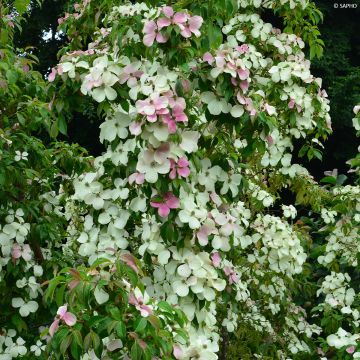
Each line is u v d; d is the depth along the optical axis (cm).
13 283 292
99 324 167
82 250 249
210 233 227
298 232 371
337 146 752
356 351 246
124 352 180
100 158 255
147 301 183
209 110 231
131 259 177
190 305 224
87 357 186
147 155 217
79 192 248
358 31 801
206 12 251
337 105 702
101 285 167
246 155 243
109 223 247
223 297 278
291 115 303
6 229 280
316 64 731
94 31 348
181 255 225
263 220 328
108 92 230
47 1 821
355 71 711
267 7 355
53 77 249
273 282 355
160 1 280
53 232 311
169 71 237
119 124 235
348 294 330
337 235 362
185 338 181
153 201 221
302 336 400
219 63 225
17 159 286
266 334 379
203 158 246
